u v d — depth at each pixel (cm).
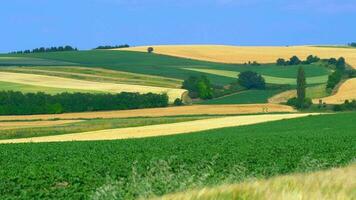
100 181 2325
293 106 12425
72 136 6938
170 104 12688
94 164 2897
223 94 14888
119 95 12181
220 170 2536
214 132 6581
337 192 1115
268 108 10981
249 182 1162
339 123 7225
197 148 3878
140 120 8712
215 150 3662
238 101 13538
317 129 6469
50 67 17712
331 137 4794
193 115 9800
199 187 1171
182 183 1480
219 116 9494
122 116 9856
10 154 3728
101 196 1445
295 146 3869
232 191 1064
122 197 1445
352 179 1270
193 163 2959
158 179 1549
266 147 3803
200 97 14250
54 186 2272
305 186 1154
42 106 11412
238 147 3831
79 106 11825
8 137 7312
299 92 12625
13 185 2239
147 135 6688
